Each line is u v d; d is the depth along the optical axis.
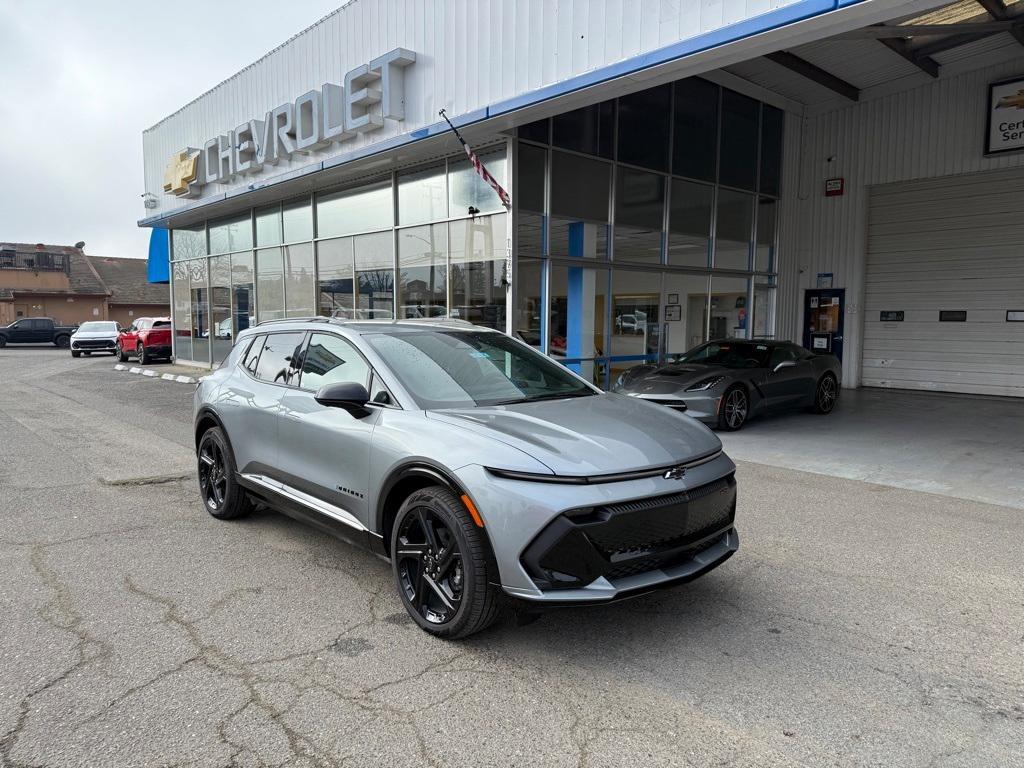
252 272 18.41
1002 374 13.89
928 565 4.57
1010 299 13.70
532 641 3.49
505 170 11.05
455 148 11.69
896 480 6.95
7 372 21.31
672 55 7.55
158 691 3.00
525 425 3.57
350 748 2.61
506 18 9.76
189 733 2.70
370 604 3.94
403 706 2.90
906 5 6.13
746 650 3.40
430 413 3.76
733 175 14.89
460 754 2.58
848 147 15.51
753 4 6.95
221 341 20.16
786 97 15.23
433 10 10.96
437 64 10.98
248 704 2.91
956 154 13.95
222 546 4.93
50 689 3.01
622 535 3.15
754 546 4.94
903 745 2.63
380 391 4.05
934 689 3.04
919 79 14.12
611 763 2.52
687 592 4.11
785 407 10.66
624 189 12.77
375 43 12.21
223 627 3.63
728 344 11.19
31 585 4.19
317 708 2.88
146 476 7.10
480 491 3.21
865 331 15.79
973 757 2.56
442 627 3.44
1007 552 4.83
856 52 12.87
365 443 3.87
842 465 7.62
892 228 15.20
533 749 2.61
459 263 12.12
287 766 2.50
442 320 5.15
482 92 10.24
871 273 15.59
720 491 3.59
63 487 6.63
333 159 13.11
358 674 3.16
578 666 3.24
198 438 5.88
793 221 16.34
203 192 18.28
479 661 3.29
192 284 21.52
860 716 2.83
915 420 10.85
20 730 2.70
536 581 3.09
